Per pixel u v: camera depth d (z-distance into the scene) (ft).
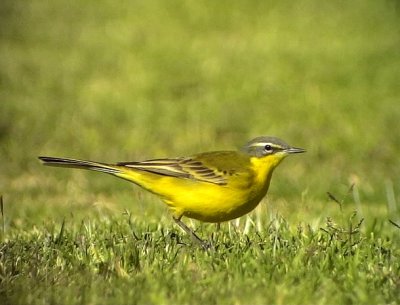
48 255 27.86
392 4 101.30
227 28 96.78
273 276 25.27
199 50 87.45
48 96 73.61
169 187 30.04
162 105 70.59
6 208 43.62
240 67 81.00
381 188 49.34
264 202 42.06
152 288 23.94
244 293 23.58
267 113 68.74
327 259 26.78
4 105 69.87
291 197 47.96
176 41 91.45
